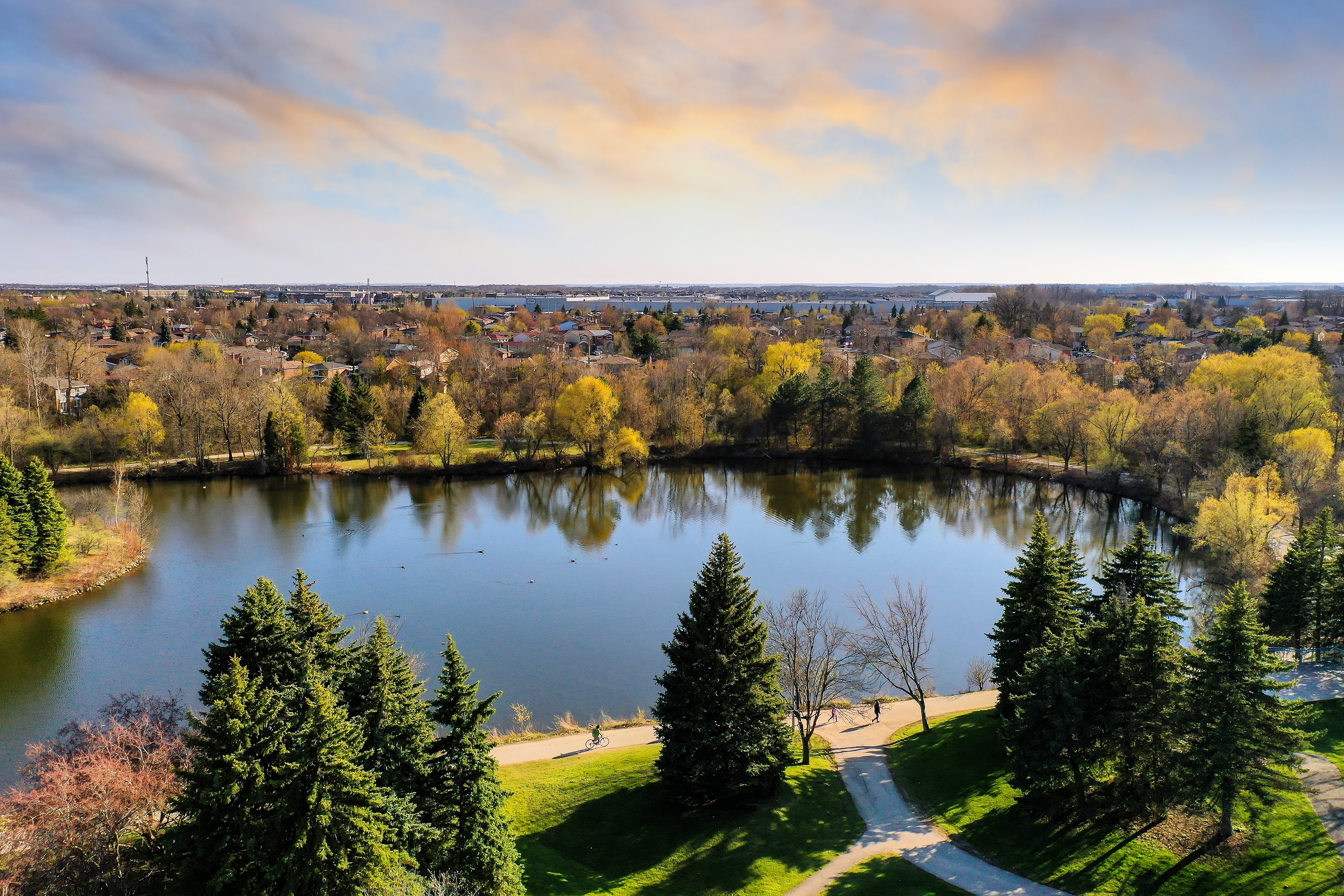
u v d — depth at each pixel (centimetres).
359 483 11369
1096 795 3578
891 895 3017
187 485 11006
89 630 6328
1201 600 6281
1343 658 5059
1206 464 9475
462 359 16038
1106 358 16950
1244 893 2858
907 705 5312
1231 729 2977
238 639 3206
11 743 4666
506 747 4541
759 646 3709
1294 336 18088
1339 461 8450
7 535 6650
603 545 8944
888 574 7931
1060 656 3450
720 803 3731
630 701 5369
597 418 12281
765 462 13388
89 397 12512
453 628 6575
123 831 2931
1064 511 10294
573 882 3169
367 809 2500
